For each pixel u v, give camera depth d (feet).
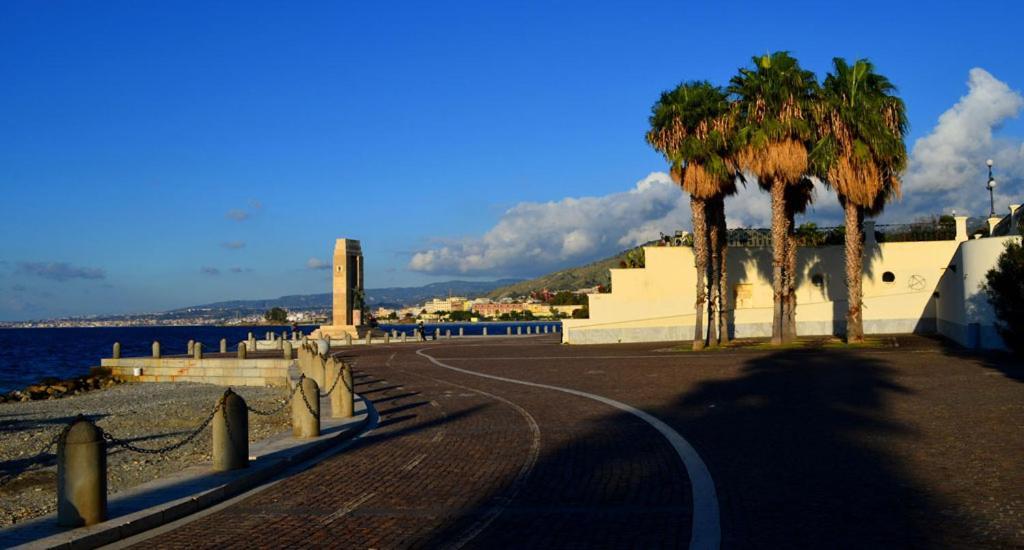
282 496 36.22
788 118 112.98
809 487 33.22
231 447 39.70
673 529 27.66
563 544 26.50
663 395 70.85
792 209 126.52
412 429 56.70
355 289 233.55
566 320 160.86
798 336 143.33
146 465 48.49
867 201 114.11
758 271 151.53
